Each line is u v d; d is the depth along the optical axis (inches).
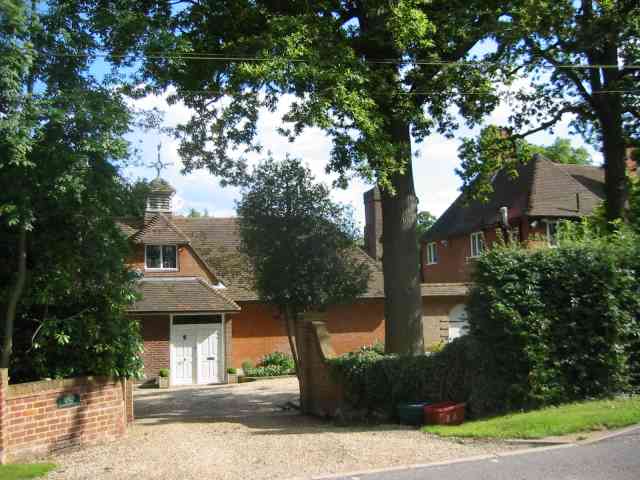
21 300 433.7
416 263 642.8
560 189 1246.3
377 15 578.9
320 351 628.4
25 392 399.2
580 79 776.3
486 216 1328.7
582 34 682.2
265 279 697.0
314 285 689.6
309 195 701.9
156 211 1229.1
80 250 450.9
